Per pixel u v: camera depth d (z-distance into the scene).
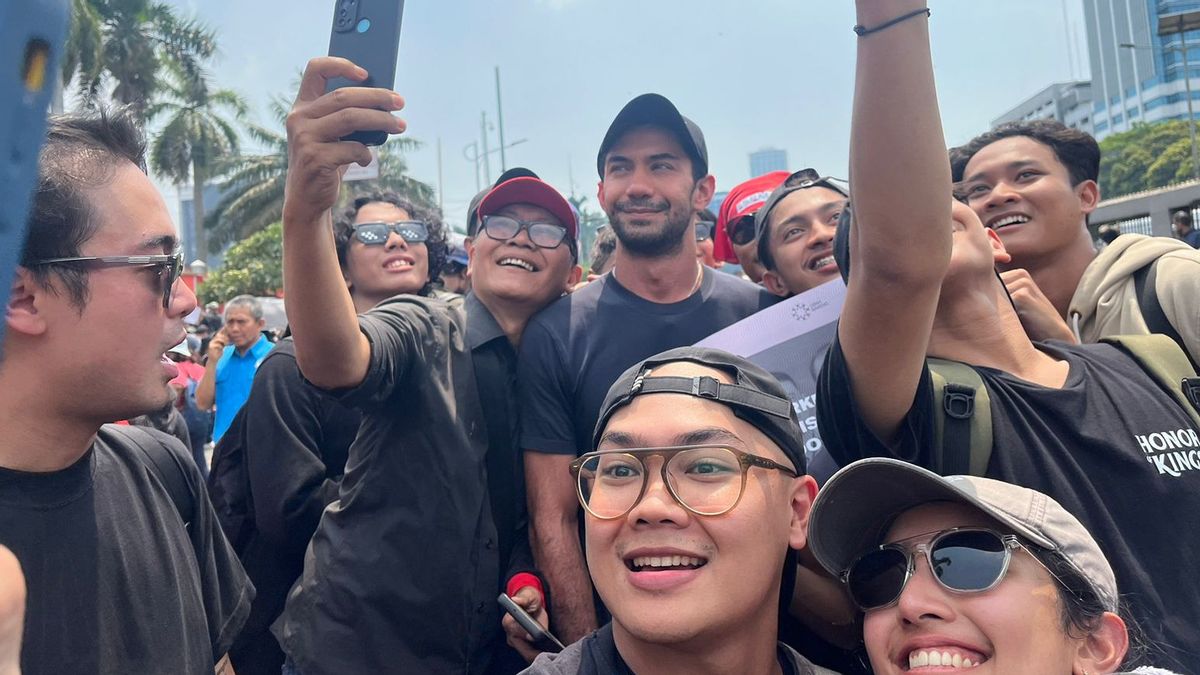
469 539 1.00
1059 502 0.70
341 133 0.70
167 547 0.70
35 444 0.61
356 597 0.96
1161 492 0.71
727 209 1.70
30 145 0.21
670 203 1.18
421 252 1.38
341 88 0.70
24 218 0.21
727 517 0.66
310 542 1.05
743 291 1.26
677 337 1.17
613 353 1.15
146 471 0.72
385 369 0.91
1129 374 0.79
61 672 0.60
